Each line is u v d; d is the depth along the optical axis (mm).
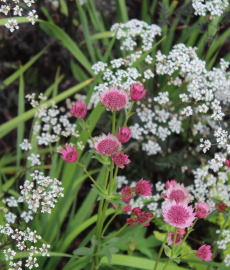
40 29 1540
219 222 1230
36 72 1564
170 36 1556
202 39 1436
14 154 1483
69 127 1209
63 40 1324
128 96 1035
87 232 1338
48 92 1443
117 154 1010
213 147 1296
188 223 1001
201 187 1182
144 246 1230
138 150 1319
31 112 1300
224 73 1235
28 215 1123
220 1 1196
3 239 1144
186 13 1312
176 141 1426
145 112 1215
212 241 1227
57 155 1301
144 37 1227
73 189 1287
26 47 1528
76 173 1238
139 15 1729
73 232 1207
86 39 1402
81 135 1212
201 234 1305
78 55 1352
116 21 1744
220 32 1557
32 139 1307
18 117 1290
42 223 1240
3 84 1339
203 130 1244
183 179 1276
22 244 1074
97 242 1092
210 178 1181
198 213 1026
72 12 1466
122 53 1566
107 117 1352
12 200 1144
